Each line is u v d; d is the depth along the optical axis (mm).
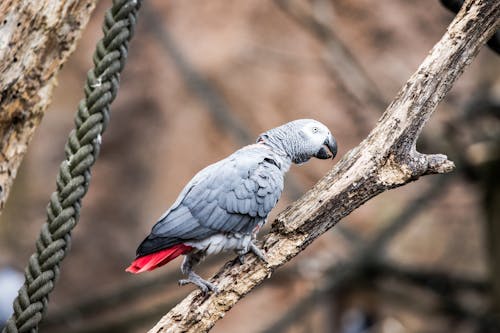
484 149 12297
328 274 11883
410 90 4730
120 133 16625
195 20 15633
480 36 4750
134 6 4602
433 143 12500
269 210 5566
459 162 12266
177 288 14727
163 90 16219
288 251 4848
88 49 16406
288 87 15047
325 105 14977
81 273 16328
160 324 4762
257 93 14977
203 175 5461
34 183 16406
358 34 15289
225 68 15047
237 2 15562
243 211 5391
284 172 5906
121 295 12484
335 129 14891
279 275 12219
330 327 14102
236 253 5215
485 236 12641
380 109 13438
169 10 15930
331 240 13461
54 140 16453
